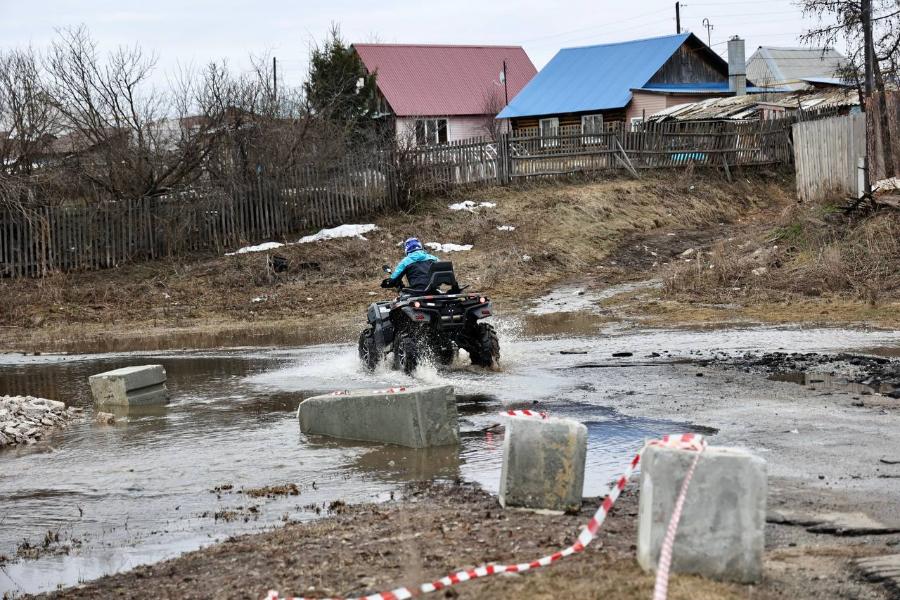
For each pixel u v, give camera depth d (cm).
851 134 2600
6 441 1118
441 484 838
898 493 729
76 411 1305
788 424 979
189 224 2869
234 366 1645
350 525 715
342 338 1952
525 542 631
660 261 2717
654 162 3612
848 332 1625
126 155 2981
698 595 509
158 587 620
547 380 1333
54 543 751
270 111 3231
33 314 2395
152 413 1264
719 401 1117
